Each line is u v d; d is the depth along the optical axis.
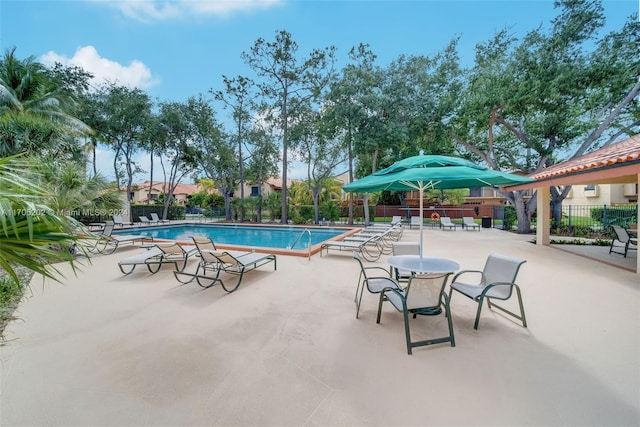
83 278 5.68
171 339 3.24
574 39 11.97
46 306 4.20
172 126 21.66
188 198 42.25
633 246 9.41
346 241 8.41
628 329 3.44
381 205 25.12
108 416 2.10
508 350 2.97
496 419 2.06
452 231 14.96
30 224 1.84
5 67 12.21
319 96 19.17
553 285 5.21
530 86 12.02
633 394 2.30
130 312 4.00
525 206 14.14
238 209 22.84
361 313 3.97
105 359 2.83
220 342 3.17
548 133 13.24
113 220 16.70
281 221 21.58
